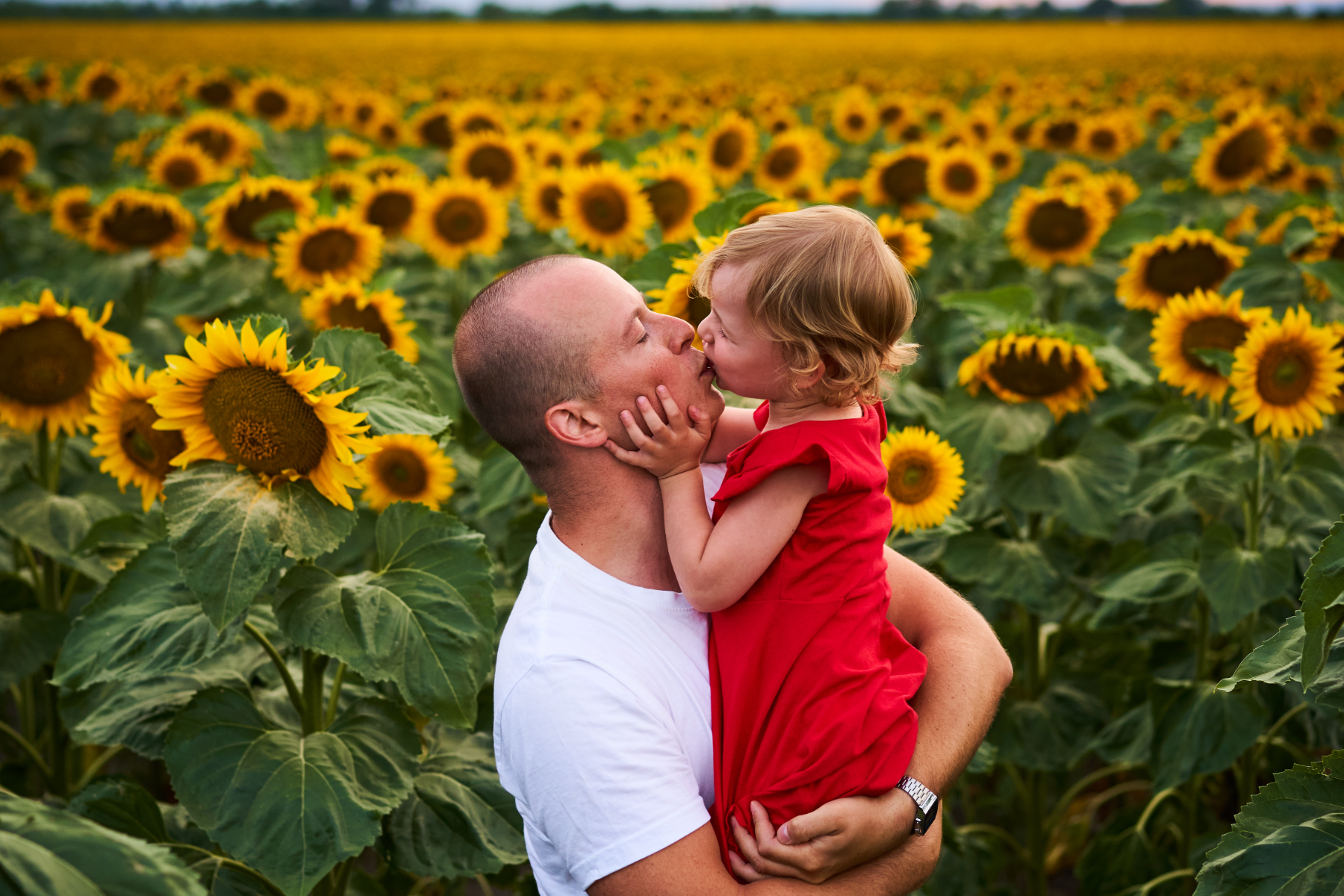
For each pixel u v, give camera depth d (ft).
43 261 22.93
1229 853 5.19
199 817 6.40
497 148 19.84
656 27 193.77
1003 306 10.94
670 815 4.66
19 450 10.51
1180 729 9.81
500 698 4.97
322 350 7.25
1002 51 121.49
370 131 30.22
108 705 7.69
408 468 10.36
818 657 5.03
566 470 5.16
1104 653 13.04
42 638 9.77
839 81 63.87
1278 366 9.57
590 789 4.64
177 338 15.43
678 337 5.20
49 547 9.48
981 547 10.87
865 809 4.84
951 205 20.33
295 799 6.46
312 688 7.18
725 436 5.85
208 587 6.16
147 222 15.76
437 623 6.52
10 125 38.11
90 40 125.80
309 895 6.22
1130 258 13.78
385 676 6.35
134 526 8.91
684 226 13.97
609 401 5.02
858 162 34.55
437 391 12.39
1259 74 70.69
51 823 3.76
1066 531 13.03
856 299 5.10
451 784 7.64
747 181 24.27
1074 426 13.08
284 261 13.14
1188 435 11.00
